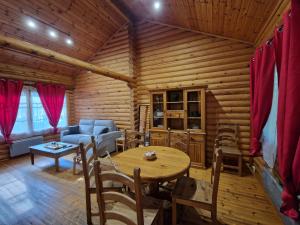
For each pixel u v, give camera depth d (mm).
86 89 5930
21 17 3557
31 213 2188
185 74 4211
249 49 3516
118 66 5117
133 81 4824
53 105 5566
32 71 5008
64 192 2689
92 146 2137
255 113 2609
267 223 1966
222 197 2504
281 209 1496
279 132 1501
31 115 5188
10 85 4484
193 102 3785
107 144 4531
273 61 2182
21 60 4578
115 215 1229
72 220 2045
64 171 3551
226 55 3729
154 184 2422
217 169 1536
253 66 2959
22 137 4949
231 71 3691
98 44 5266
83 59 5578
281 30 1719
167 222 1992
